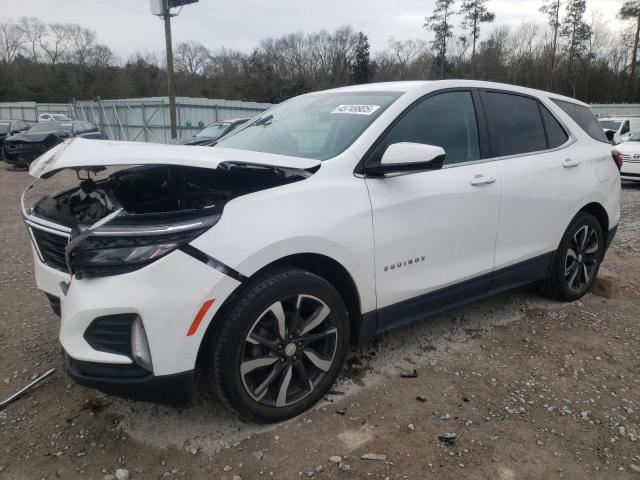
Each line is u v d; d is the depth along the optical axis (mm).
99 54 74000
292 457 2477
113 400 2949
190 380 2371
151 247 2250
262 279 2527
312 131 3283
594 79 48688
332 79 57344
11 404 2943
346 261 2762
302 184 2672
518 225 3727
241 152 2686
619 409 2898
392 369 3283
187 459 2467
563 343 3686
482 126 3582
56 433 2674
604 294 4617
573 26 49094
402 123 3133
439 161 2744
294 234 2525
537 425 2742
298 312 2646
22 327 3986
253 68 54000
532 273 4000
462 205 3297
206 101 26906
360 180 2875
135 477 2357
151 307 2244
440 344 3635
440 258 3246
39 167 2607
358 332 2986
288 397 2719
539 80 49812
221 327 2424
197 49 64250
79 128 19609
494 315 4152
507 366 3352
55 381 3180
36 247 2967
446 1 50906
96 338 2354
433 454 2504
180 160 2344
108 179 3154
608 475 2393
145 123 28078
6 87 66188
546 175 3889
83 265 2295
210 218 2367
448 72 52594
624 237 6969
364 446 2555
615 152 4660
